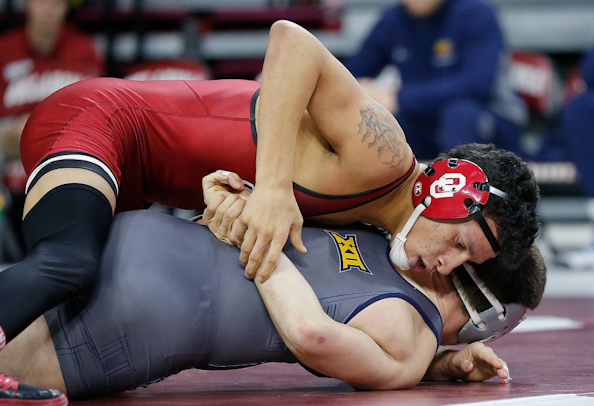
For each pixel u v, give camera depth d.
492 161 6.34
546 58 24.02
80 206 5.67
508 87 18.23
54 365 5.59
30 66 19.80
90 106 6.55
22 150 6.66
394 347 6.06
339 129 6.21
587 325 11.09
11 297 5.13
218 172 6.37
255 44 23.12
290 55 6.03
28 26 19.61
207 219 6.29
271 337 6.11
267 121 6.01
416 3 17.36
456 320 6.87
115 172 6.23
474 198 6.17
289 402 5.44
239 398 5.71
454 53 17.56
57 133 6.34
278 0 24.23
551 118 24.31
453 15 17.36
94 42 20.64
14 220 18.61
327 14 23.42
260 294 6.03
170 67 20.08
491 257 6.37
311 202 6.52
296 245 6.07
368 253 6.55
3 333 5.04
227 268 6.07
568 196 21.59
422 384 6.69
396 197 6.63
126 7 23.25
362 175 6.33
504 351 8.73
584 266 19.66
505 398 5.52
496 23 17.44
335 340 5.69
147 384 5.87
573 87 23.23
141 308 5.64
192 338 5.83
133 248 5.81
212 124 6.74
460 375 6.88
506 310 6.82
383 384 6.06
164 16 22.95
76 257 5.41
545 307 13.48
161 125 6.77
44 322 5.62
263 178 5.92
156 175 6.97
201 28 23.42
